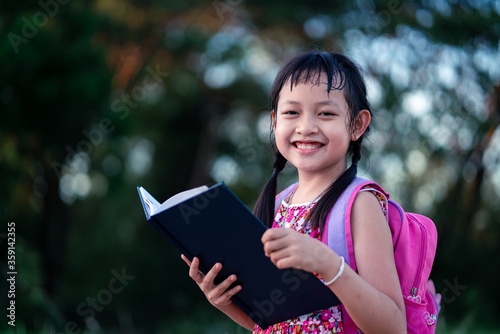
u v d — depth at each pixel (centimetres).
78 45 1065
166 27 1491
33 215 1310
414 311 183
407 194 1091
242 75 1716
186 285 1767
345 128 192
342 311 178
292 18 1354
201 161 1853
